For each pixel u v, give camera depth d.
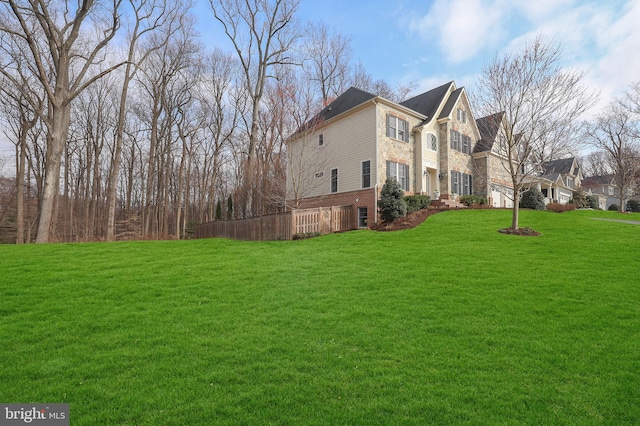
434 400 3.51
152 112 32.75
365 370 4.08
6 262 9.30
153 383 3.79
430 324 5.41
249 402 3.45
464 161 25.00
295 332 5.14
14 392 3.60
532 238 12.77
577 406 3.44
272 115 28.75
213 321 5.55
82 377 3.91
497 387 3.75
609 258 9.60
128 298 6.63
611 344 4.72
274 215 16.69
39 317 5.66
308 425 3.13
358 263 9.49
